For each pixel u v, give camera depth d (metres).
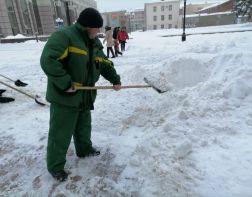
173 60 5.62
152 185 2.43
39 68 10.04
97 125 4.00
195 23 64.56
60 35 2.18
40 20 45.41
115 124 4.02
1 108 5.21
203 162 2.69
